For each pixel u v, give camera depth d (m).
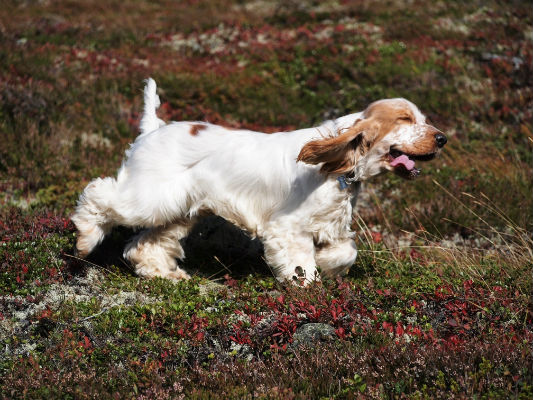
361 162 5.24
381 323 4.70
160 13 18.75
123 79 11.98
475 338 4.37
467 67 13.22
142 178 5.56
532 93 11.67
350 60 13.57
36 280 5.46
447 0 17.92
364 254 6.41
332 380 3.96
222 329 4.73
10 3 18.69
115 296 5.47
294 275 5.43
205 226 6.86
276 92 12.35
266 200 5.56
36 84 10.62
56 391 3.88
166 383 4.07
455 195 8.05
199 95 11.94
